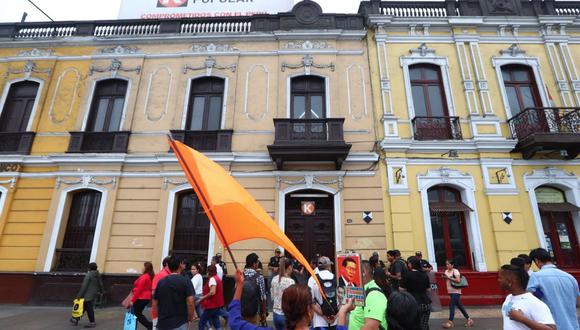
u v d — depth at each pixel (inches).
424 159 406.0
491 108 423.8
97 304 353.7
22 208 403.9
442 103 440.5
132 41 471.8
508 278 120.7
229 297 344.8
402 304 100.2
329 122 406.9
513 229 375.2
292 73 449.4
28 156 417.4
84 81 457.7
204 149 421.1
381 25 463.8
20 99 459.2
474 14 470.6
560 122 394.9
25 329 270.7
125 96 450.0
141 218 397.4
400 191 391.2
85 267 383.9
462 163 404.8
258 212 100.0
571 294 129.5
